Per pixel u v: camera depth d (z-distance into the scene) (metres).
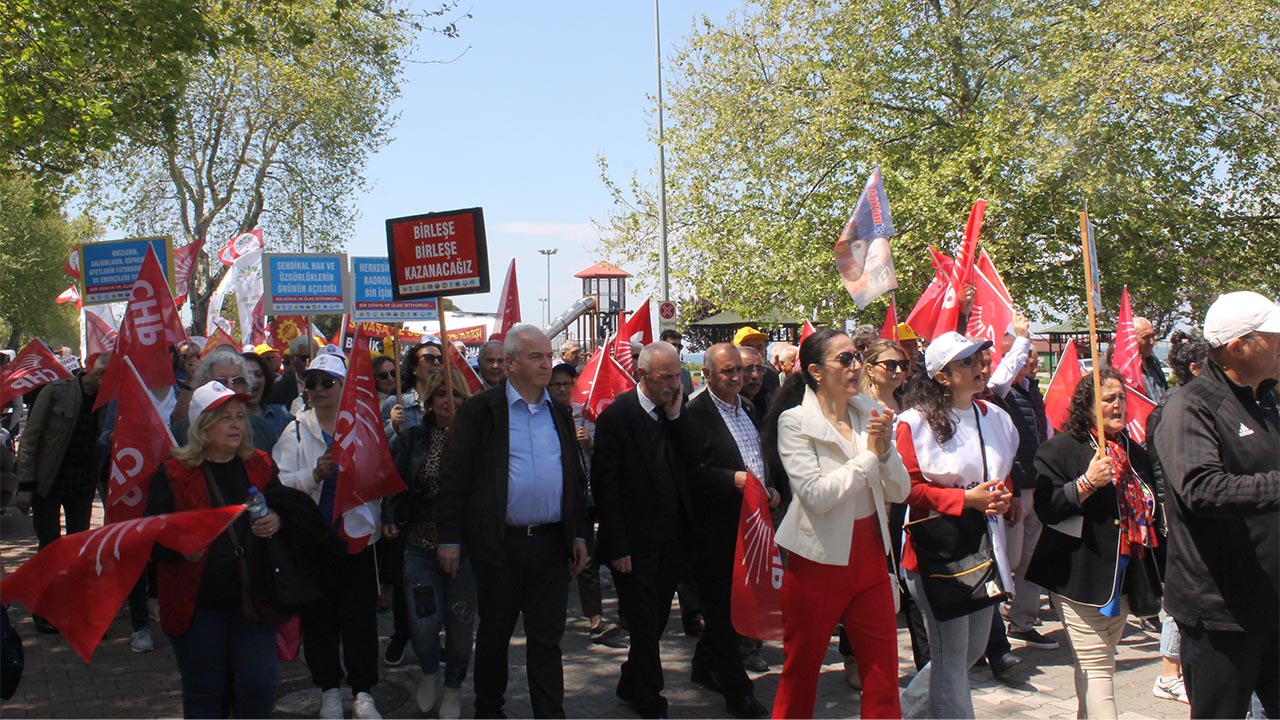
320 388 5.65
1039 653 6.58
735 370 5.57
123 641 7.02
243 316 15.34
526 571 4.92
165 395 5.63
